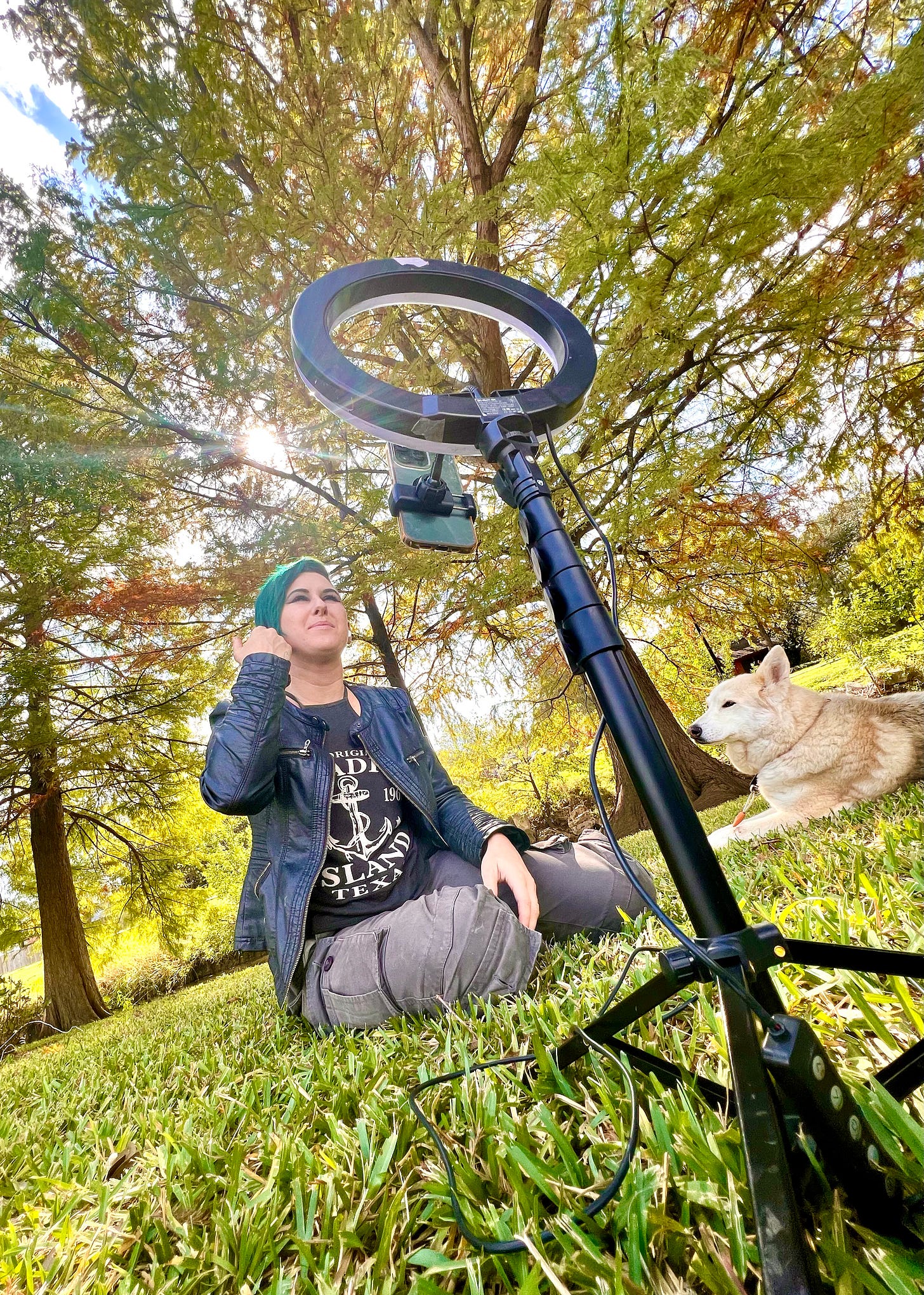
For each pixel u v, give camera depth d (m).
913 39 3.06
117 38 3.88
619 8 3.40
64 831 10.16
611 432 4.34
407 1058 1.13
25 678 6.11
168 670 6.12
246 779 1.39
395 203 3.78
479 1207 0.63
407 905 1.40
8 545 5.15
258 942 1.70
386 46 4.68
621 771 7.60
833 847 1.82
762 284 4.12
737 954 0.47
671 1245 0.51
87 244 4.30
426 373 4.36
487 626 6.58
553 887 1.62
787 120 3.34
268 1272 0.66
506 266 5.20
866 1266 0.43
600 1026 0.70
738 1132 0.59
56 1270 0.71
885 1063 0.67
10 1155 1.31
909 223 3.72
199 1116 1.17
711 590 7.58
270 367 4.55
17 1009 10.84
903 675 11.12
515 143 5.15
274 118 4.41
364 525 4.79
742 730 3.10
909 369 4.74
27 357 4.72
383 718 1.72
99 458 4.73
